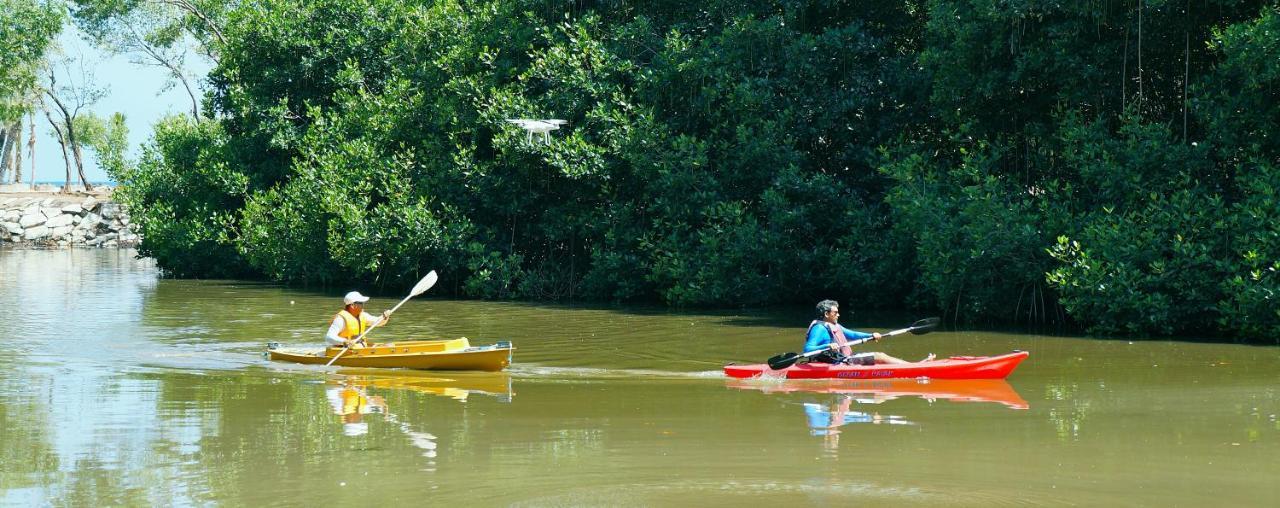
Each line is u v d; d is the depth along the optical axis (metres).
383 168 27.14
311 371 13.11
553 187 26.19
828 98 23.09
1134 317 16.77
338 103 31.05
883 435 8.86
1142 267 16.98
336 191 27.09
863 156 23.12
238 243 31.42
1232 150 17.23
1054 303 18.89
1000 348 15.40
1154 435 8.81
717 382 12.08
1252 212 15.88
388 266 27.53
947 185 20.00
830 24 24.84
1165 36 18.62
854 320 19.88
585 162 23.61
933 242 18.77
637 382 12.17
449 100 26.45
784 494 6.96
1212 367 13.15
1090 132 18.38
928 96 22.50
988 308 19.22
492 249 26.39
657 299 25.23
